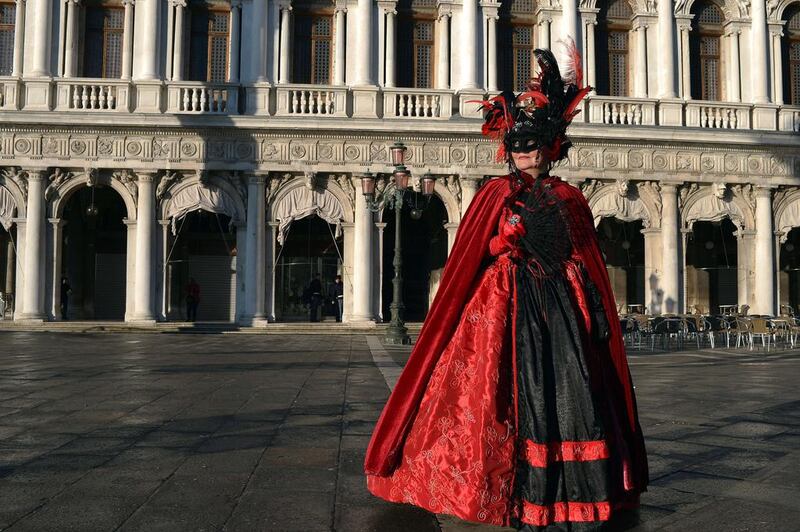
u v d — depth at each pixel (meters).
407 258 30.25
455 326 3.41
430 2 27.41
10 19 26.05
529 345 3.15
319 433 5.77
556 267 3.35
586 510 2.96
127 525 3.30
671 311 26.36
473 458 3.10
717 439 5.62
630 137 26.22
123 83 25.05
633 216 26.72
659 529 3.22
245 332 24.09
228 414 6.75
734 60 28.45
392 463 3.41
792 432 5.94
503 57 27.89
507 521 3.06
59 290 25.00
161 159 24.91
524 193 3.49
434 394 3.32
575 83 3.63
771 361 14.61
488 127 3.83
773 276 27.38
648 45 28.05
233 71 26.05
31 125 24.47
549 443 3.01
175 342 19.16
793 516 3.37
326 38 26.98
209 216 28.88
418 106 26.00
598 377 3.21
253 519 3.41
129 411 6.91
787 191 27.83
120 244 28.78
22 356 13.88
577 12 27.67
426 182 20.25
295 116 25.09
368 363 12.73
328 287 29.12
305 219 29.34
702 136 26.64
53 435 5.62
